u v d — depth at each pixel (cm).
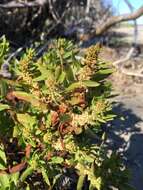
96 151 28
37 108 24
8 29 78
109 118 25
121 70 73
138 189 39
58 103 24
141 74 72
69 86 24
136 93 64
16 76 27
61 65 25
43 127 24
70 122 24
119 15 70
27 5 75
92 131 28
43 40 68
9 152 27
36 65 26
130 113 53
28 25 80
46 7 79
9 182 25
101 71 26
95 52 24
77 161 25
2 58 26
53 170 26
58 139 24
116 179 29
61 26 82
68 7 83
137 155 43
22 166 25
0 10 76
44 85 25
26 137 24
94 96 26
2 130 26
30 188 27
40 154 24
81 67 26
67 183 30
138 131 47
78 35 82
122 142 44
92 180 25
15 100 26
